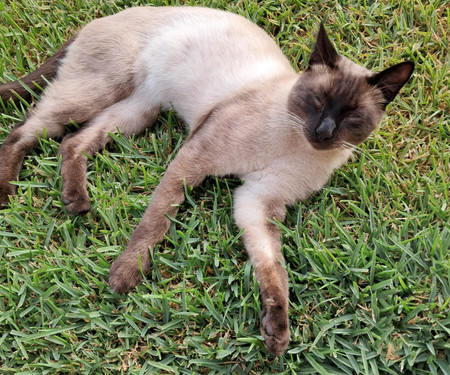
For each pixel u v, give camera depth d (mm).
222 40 568
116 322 464
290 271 487
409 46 636
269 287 463
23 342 458
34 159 559
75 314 465
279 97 515
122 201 527
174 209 509
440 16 666
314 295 482
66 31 651
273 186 518
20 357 454
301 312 472
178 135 581
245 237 502
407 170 560
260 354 450
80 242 506
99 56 565
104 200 520
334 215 526
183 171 514
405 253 494
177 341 463
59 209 529
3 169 534
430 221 528
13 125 577
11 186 531
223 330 464
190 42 572
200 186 547
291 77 547
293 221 526
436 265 490
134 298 471
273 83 532
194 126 565
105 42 565
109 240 508
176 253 500
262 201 515
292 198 524
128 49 568
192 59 569
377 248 503
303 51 642
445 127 592
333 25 658
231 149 512
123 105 579
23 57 636
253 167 522
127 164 552
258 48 570
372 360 452
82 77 565
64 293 481
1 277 491
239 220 512
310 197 546
